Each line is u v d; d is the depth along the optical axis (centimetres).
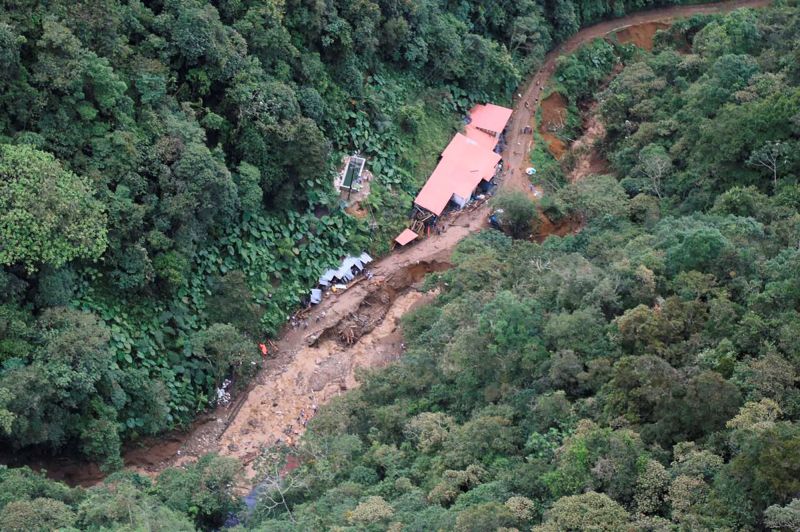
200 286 8031
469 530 5325
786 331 5938
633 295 6925
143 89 7831
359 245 9069
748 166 8269
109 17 7612
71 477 6881
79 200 6812
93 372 6662
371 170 9494
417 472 6431
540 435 6053
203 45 8150
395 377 7581
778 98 8388
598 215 8731
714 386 5581
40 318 6731
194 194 7681
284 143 8531
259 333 8269
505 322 6919
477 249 8775
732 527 4897
